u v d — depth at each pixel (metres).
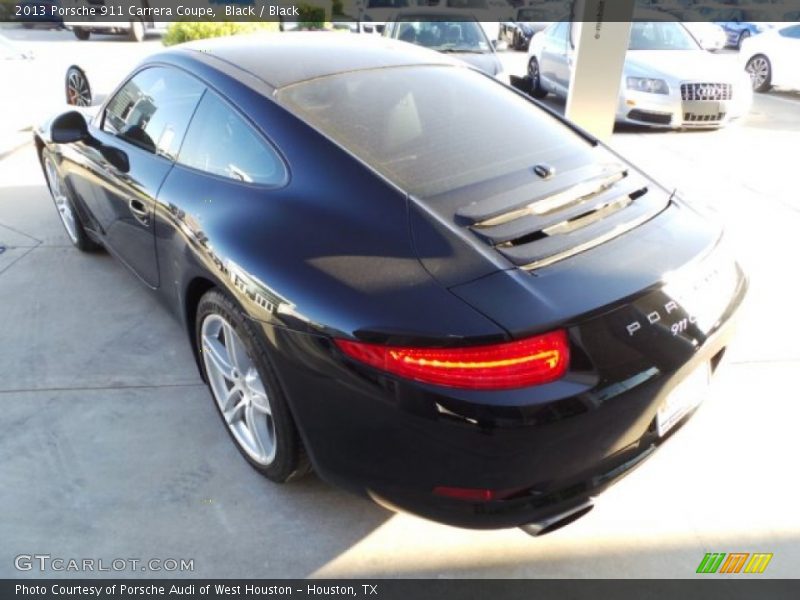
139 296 3.64
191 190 2.38
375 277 1.78
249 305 1.96
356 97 2.34
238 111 2.32
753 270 3.92
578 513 1.85
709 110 7.05
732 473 2.42
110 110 3.19
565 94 8.60
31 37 17.31
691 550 2.12
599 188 2.16
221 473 2.42
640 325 1.75
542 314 1.64
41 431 2.61
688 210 2.25
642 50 7.69
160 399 2.81
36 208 4.90
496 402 1.60
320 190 2.03
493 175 2.10
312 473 2.38
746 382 2.92
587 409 1.65
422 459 1.72
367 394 1.72
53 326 3.35
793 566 2.06
